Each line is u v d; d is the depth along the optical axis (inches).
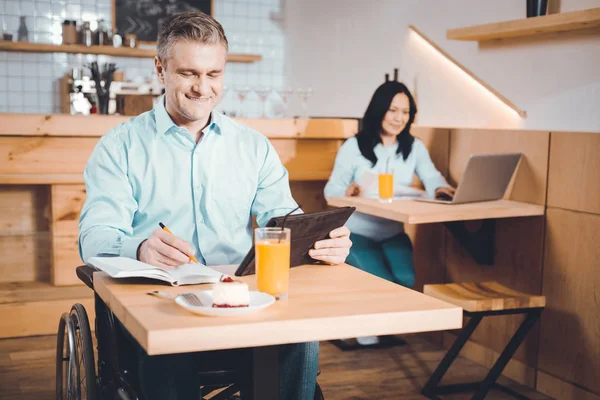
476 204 118.9
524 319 114.7
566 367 112.3
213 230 80.4
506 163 118.8
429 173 139.3
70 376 75.0
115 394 72.7
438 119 163.8
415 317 55.2
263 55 246.7
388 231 136.2
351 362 127.5
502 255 125.7
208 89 73.6
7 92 216.4
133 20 229.6
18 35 215.3
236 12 241.9
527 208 115.0
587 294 108.3
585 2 118.6
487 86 144.6
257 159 83.5
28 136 134.5
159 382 68.1
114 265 62.7
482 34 134.6
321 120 154.4
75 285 144.9
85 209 74.5
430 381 113.8
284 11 247.1
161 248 64.1
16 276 145.0
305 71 232.1
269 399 59.9
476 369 127.0
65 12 221.6
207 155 79.9
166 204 79.0
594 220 106.7
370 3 190.9
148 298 57.2
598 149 105.7
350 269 70.9
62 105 220.2
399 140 140.4
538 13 122.6
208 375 73.4
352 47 201.6
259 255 57.9
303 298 58.5
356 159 140.3
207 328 49.1
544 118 131.0
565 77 125.5
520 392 116.7
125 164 77.7
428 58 166.1
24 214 143.4
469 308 103.2
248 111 244.8
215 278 63.1
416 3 169.5
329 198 130.4
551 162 114.8
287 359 70.4
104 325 75.7
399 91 136.5
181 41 71.7
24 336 137.0
